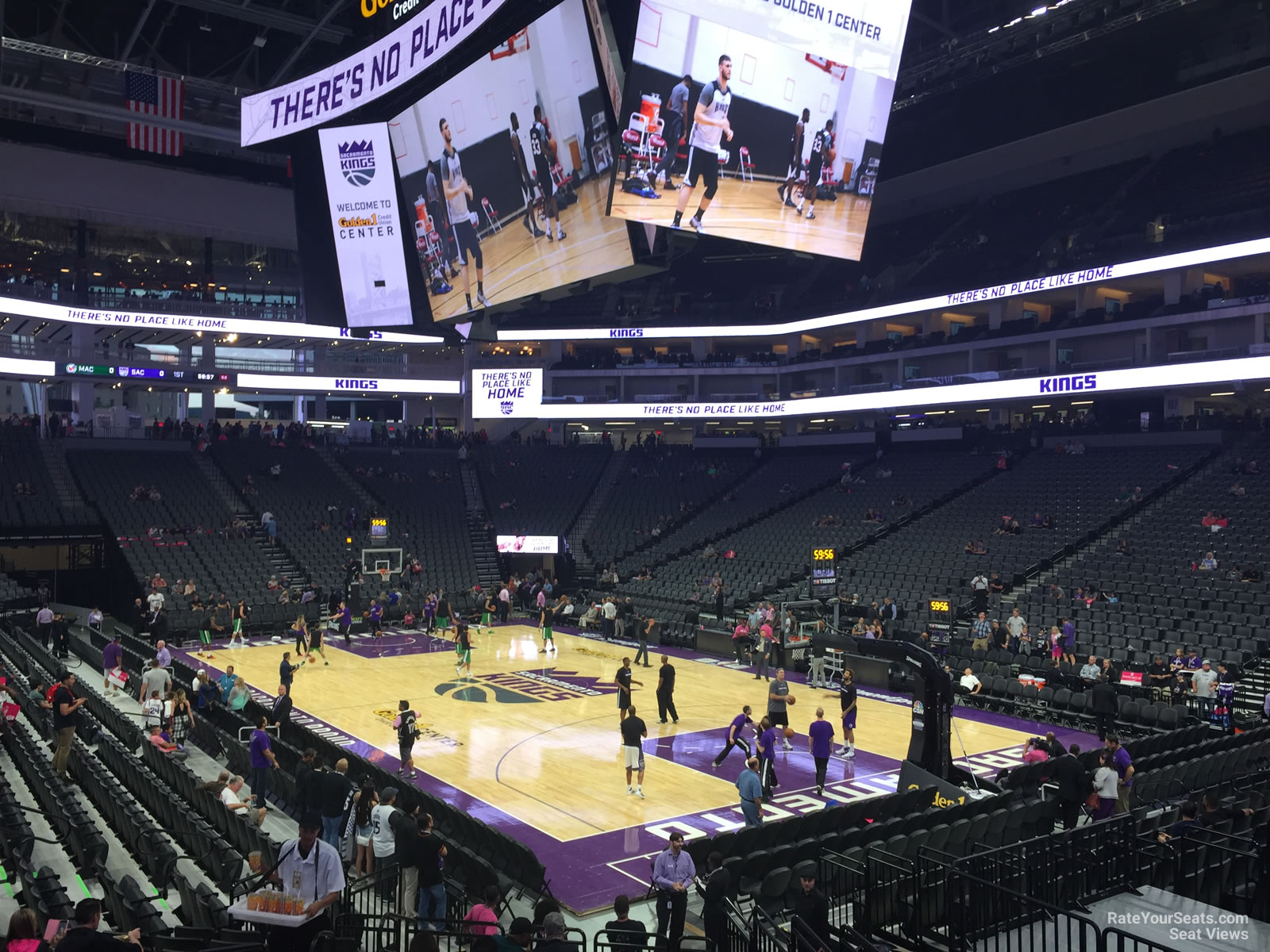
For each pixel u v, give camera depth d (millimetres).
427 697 25469
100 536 39062
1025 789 15625
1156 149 46062
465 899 12227
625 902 9844
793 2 16594
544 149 17828
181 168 47781
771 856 12383
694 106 15961
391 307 22344
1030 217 49094
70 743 16797
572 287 18094
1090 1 38969
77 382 44781
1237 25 40500
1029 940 10281
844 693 19250
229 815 13555
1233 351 32594
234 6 37156
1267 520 30016
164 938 8625
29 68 42531
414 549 43531
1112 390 35688
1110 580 30094
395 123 21234
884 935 11250
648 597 39469
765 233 17000
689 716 23672
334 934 10109
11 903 10828
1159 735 18250
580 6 16312
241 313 47531
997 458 41188
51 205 44594
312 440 49781
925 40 46406
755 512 45062
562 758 19781
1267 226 36219
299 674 28609
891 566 35844
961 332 44562
